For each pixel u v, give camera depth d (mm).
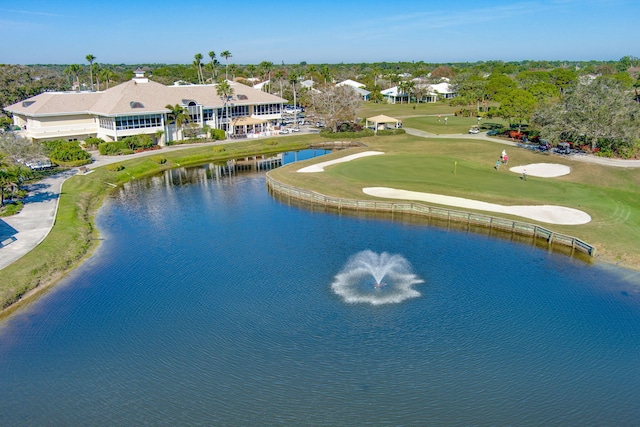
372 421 22344
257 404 23531
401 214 52594
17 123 97500
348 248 42844
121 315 32156
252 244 44031
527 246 43125
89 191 61719
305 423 22250
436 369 26016
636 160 69375
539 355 27234
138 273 38375
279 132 106062
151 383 25297
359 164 72938
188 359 27203
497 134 99188
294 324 30453
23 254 39844
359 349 27750
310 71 182375
